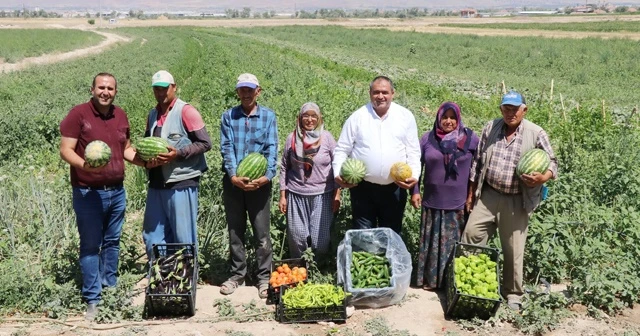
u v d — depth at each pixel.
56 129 15.05
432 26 111.81
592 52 47.47
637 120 17.52
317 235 7.35
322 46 64.81
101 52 53.75
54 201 9.27
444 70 39.44
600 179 10.01
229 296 7.22
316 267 7.48
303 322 6.56
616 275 7.07
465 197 7.03
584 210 8.55
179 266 6.83
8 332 6.28
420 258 7.30
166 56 42.69
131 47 58.12
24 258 7.98
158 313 6.73
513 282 6.89
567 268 7.80
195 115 6.79
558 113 18.86
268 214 7.15
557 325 6.50
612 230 8.11
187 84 24.34
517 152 6.62
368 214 7.32
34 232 8.38
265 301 7.11
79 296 6.87
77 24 152.00
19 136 14.20
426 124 15.09
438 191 6.99
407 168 6.78
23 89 24.09
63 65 37.69
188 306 6.63
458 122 6.89
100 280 6.83
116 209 6.77
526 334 6.38
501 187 6.69
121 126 6.59
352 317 6.70
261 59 35.78
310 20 190.00
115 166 6.55
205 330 6.39
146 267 7.81
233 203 7.11
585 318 6.70
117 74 28.73
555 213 8.41
